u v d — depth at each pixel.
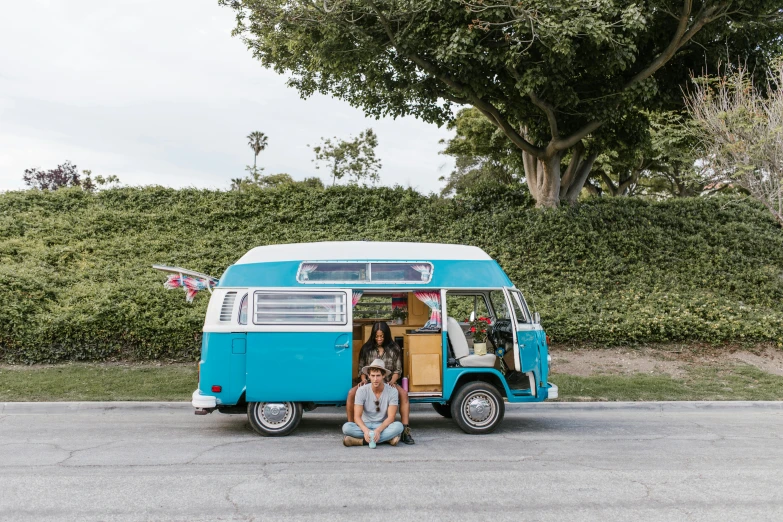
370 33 17.58
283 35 18.23
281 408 9.14
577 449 8.30
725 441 8.93
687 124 18.42
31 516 5.35
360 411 8.42
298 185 24.89
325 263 9.38
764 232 23.52
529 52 17.00
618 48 16.09
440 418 10.92
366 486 6.35
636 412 11.75
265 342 9.05
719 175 16.53
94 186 26.50
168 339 14.86
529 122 22.47
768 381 13.94
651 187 44.12
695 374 14.35
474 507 5.68
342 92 21.33
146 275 18.23
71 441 8.53
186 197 24.41
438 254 9.71
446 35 16.31
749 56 19.45
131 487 6.25
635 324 16.14
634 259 20.14
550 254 19.89
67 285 17.48
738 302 18.28
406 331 9.85
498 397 9.46
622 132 22.12
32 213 22.86
